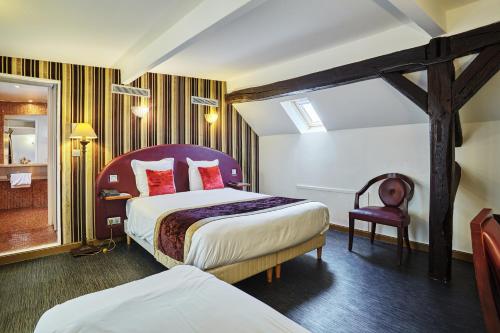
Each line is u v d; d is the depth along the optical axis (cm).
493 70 243
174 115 468
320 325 215
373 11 260
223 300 143
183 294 149
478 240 91
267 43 335
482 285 89
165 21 268
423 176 374
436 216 281
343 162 459
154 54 314
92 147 392
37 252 348
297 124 503
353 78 336
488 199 327
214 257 230
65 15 252
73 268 315
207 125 510
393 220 330
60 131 370
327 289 270
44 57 353
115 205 395
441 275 282
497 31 237
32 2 228
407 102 355
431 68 275
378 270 312
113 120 408
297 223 295
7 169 579
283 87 414
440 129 270
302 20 276
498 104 301
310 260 340
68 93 376
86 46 323
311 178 505
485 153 327
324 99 424
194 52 363
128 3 235
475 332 207
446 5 253
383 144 411
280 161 556
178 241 252
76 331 116
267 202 345
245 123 568
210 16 231
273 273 303
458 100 260
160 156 440
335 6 249
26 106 624
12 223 475
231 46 343
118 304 137
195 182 456
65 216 374
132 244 393
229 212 289
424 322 219
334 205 472
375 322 219
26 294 259
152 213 311
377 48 316
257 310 135
